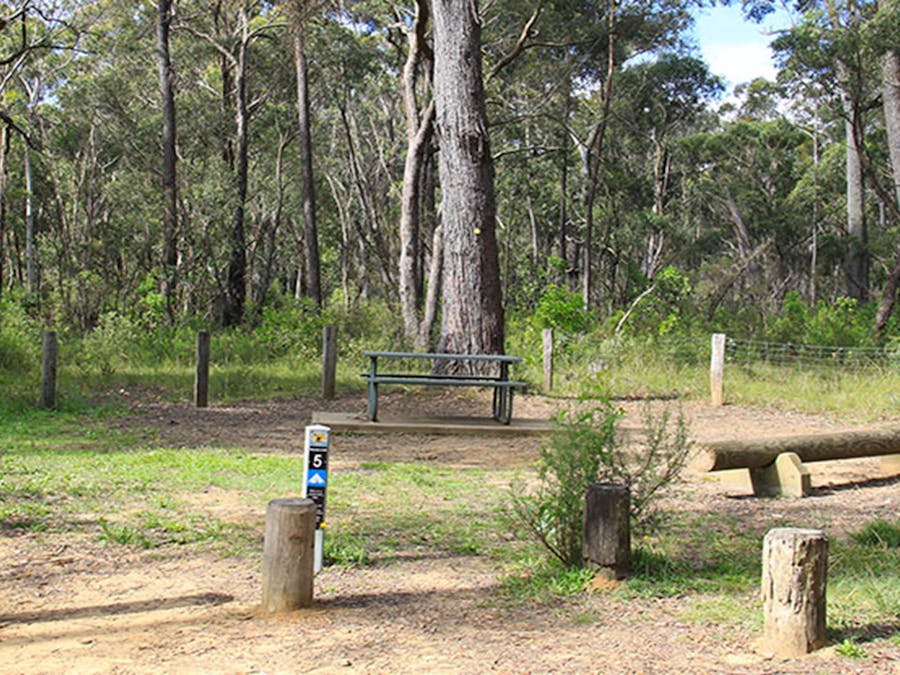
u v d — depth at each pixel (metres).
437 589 5.91
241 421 14.09
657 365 18.88
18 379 18.05
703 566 6.39
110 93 43.69
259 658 4.66
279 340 22.70
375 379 13.27
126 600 5.70
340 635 5.02
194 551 6.86
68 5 33.78
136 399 16.27
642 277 44.66
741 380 17.77
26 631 5.12
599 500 5.97
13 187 46.03
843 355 19.94
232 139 44.50
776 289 53.44
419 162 28.75
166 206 31.23
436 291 28.75
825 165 54.50
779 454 9.08
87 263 34.03
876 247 44.44
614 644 4.81
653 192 53.22
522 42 28.38
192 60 44.34
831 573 6.05
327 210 59.19
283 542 5.44
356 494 8.98
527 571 6.30
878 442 9.61
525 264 50.94
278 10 32.44
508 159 46.41
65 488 8.85
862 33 28.25
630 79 48.19
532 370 18.58
